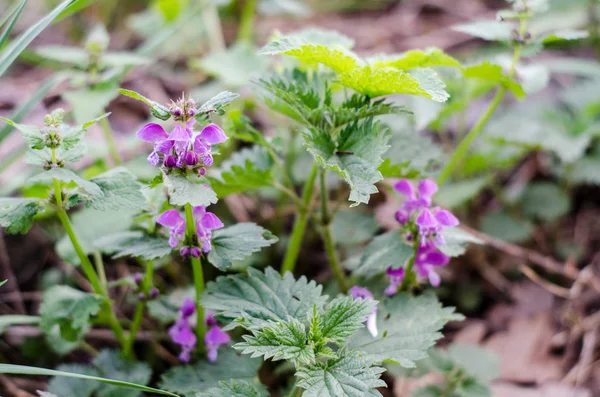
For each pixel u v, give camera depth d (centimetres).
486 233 86
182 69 109
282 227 85
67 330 70
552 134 87
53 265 83
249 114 92
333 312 65
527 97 102
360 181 66
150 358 77
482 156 86
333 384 63
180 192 64
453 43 117
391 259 69
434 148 73
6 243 84
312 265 83
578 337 80
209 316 70
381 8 134
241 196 87
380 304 69
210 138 64
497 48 112
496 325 82
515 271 85
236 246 67
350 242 79
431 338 67
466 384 73
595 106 89
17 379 75
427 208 69
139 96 63
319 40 76
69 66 97
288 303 67
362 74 67
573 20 112
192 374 69
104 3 126
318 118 69
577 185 92
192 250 66
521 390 77
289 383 73
